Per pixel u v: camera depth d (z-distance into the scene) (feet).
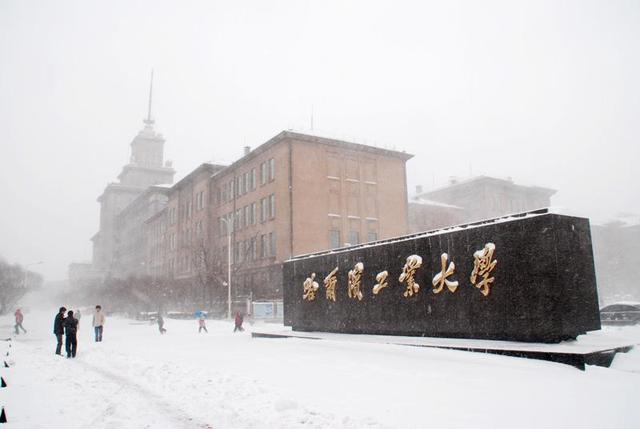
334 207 158.61
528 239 47.96
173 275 224.94
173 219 245.45
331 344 59.41
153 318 145.59
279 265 152.87
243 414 26.68
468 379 34.27
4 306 239.50
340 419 24.73
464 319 53.31
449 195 262.88
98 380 39.22
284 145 156.97
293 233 149.59
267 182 165.78
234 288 158.40
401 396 29.45
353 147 164.76
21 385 35.81
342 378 35.88
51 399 30.94
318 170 157.89
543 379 33.83
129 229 347.56
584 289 47.55
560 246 46.16
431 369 38.70
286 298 85.61
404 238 63.31
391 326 63.05
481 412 25.58
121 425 24.95
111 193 390.42
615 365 39.70
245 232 177.68
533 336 46.55
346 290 71.87
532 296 47.03
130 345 70.90
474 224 54.13
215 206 204.33
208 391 33.12
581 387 31.24
